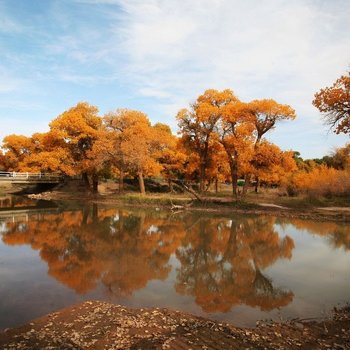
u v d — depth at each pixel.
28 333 7.81
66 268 14.09
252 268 14.63
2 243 18.91
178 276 13.31
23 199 46.75
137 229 23.78
